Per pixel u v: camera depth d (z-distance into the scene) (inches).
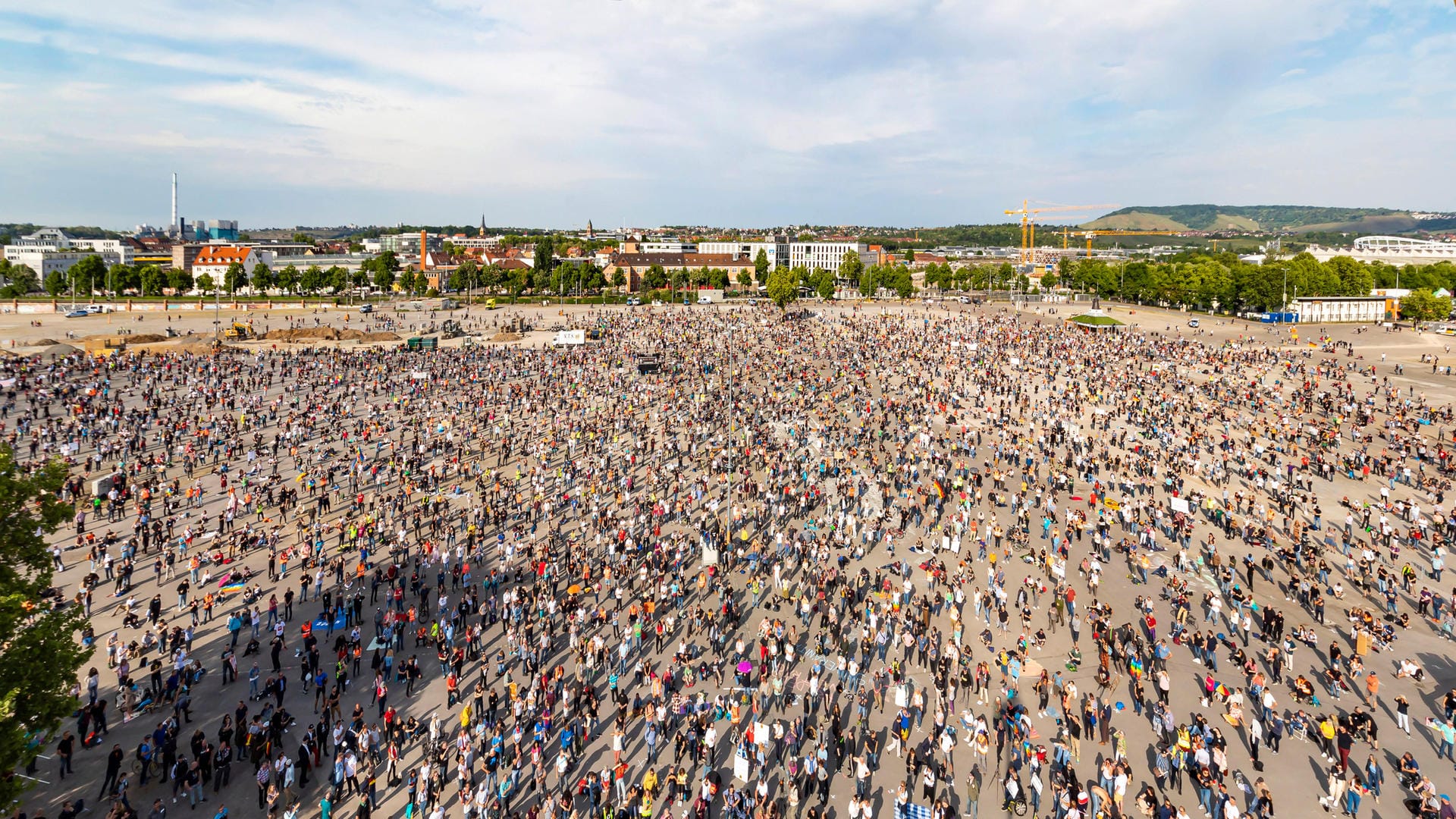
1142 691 1366.9
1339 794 1107.9
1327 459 2770.7
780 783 1168.2
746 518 2219.5
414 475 2470.5
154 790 1119.6
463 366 4549.7
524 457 2795.3
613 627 1592.0
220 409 3393.2
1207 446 2930.6
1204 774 1106.1
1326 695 1389.0
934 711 1355.8
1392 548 1945.1
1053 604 1720.0
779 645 1514.5
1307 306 7071.9
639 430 3154.5
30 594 1041.5
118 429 2925.7
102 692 1344.7
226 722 1146.7
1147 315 7716.5
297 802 1097.4
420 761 1200.2
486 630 1604.3
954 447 2871.6
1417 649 1550.2
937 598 1717.5
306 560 1798.7
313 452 2785.4
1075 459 2751.0
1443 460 2669.8
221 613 1627.7
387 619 1477.6
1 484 1035.9
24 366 4165.8
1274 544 2057.1
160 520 2006.6
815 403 3718.0
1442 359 4943.4
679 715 1309.1
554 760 1219.2
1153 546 2033.7
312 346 5556.1
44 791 1101.7
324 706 1327.5
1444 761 1209.4
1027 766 1188.5
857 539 2081.7
